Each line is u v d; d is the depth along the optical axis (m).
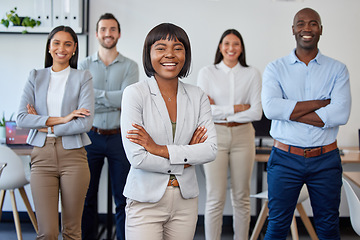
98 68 3.52
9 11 4.11
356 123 4.30
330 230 2.56
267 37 4.25
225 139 3.32
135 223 1.96
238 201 3.42
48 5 3.95
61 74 2.78
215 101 3.41
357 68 4.27
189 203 2.01
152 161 1.90
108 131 3.45
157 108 1.98
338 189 2.54
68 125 2.65
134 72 3.57
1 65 4.22
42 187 2.66
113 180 3.52
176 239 2.01
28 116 2.66
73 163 2.71
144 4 4.20
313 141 2.51
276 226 2.62
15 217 3.45
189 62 2.05
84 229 3.52
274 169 2.62
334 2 4.21
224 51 3.40
